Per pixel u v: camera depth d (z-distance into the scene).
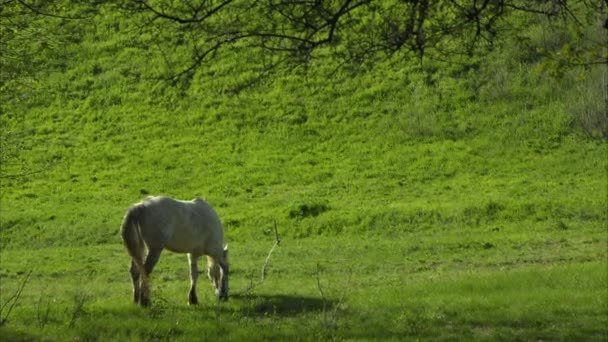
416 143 86.56
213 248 32.12
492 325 28.16
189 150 87.50
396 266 46.75
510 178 76.88
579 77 21.20
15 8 27.44
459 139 86.62
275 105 94.62
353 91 96.06
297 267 46.75
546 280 37.19
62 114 94.38
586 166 78.75
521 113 89.06
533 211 62.22
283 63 19.56
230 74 98.56
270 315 29.78
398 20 18.86
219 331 26.02
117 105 96.06
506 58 94.00
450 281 38.31
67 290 39.50
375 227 60.72
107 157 85.81
